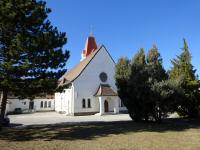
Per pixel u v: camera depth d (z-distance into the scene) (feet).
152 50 74.74
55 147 41.47
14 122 98.48
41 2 63.36
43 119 115.24
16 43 55.67
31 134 56.39
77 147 41.52
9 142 46.16
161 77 72.59
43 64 59.21
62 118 120.98
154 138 49.47
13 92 59.47
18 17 56.95
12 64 55.47
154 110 72.84
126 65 77.41
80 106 143.64
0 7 55.21
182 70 87.56
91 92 147.74
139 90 69.77
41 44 56.59
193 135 52.85
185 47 90.27
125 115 132.77
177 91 68.28
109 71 155.02
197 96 84.74
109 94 143.54
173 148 40.86
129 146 42.27
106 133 56.18
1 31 57.41
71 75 163.02
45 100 215.10
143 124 71.97
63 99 172.14
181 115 88.99
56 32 62.18
